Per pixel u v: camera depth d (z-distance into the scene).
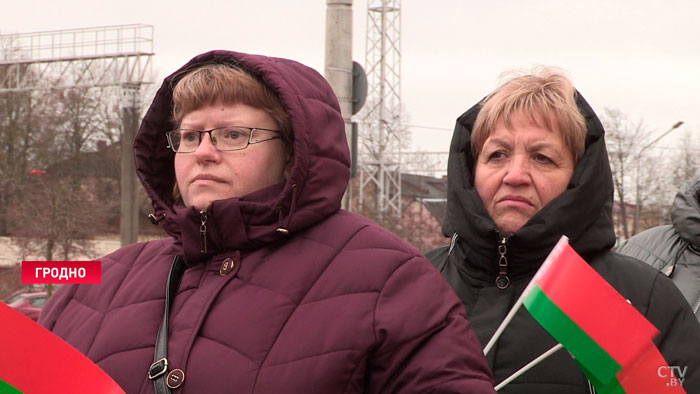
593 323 3.19
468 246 3.91
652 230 5.82
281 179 3.01
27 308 30.38
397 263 2.81
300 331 2.71
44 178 49.09
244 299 2.80
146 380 2.77
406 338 2.70
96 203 47.03
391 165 46.72
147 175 3.23
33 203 45.62
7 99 49.47
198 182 2.92
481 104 4.04
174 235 3.04
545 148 3.74
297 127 2.87
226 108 2.95
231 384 2.66
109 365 2.84
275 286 2.80
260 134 2.95
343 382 2.65
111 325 2.94
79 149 51.00
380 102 45.91
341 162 3.02
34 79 32.31
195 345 2.76
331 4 9.35
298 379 2.64
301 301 2.77
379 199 46.38
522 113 3.76
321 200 2.92
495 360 3.65
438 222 60.75
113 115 51.66
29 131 49.81
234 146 2.94
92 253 45.56
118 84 30.86
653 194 57.59
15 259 45.31
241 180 2.92
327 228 2.92
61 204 44.78
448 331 2.76
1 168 48.72
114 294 3.09
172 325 2.84
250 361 2.69
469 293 3.91
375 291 2.76
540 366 3.59
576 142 3.77
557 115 3.74
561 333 3.18
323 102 3.03
